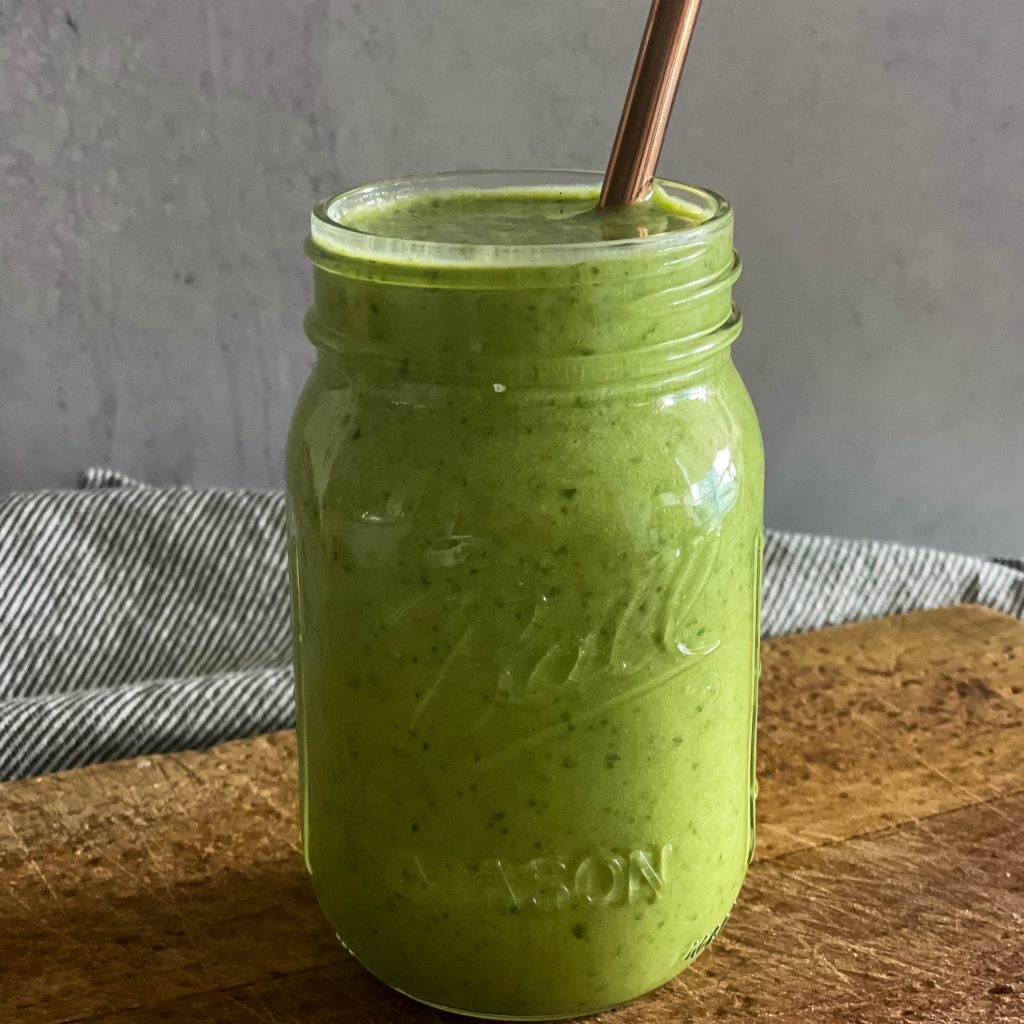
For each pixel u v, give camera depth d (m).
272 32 1.22
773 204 1.34
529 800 0.66
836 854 0.89
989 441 1.47
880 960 0.79
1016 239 1.38
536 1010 0.73
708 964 0.80
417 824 0.68
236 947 0.82
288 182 1.28
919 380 1.44
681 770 0.69
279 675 1.12
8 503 1.26
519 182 0.77
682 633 0.66
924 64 1.29
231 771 1.00
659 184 0.75
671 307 0.62
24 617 1.22
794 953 0.80
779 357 1.41
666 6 0.67
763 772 0.99
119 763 1.01
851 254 1.37
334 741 0.70
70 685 1.22
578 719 0.65
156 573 1.27
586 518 0.62
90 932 0.83
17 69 1.21
